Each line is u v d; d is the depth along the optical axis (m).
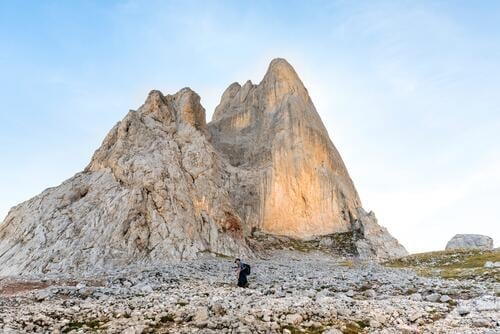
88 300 24.25
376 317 19.16
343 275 39.81
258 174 106.94
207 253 65.31
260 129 121.88
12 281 35.06
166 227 66.44
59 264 56.78
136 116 86.94
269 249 87.44
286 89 126.12
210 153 87.56
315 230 101.81
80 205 69.81
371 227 100.19
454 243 94.44
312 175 109.19
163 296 24.69
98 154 82.00
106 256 59.09
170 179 73.88
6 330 15.54
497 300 23.28
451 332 16.72
